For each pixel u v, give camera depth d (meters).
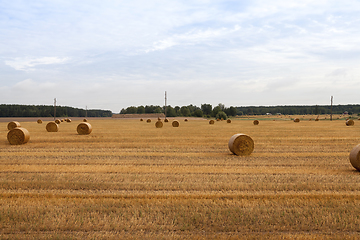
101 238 5.52
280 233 5.76
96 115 194.00
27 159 13.48
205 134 27.42
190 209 6.80
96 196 7.78
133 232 5.79
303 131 31.56
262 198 7.64
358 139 22.84
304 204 7.16
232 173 10.59
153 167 11.64
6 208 6.87
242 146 14.92
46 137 23.62
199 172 10.70
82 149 17.00
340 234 5.71
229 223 6.14
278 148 17.81
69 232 5.80
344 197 7.73
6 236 5.55
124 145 18.89
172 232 5.79
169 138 23.44
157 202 7.24
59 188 8.50
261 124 51.53
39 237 5.53
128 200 7.39
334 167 11.81
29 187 8.58
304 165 12.26
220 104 170.50
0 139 21.78
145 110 184.88
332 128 37.03
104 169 11.16
